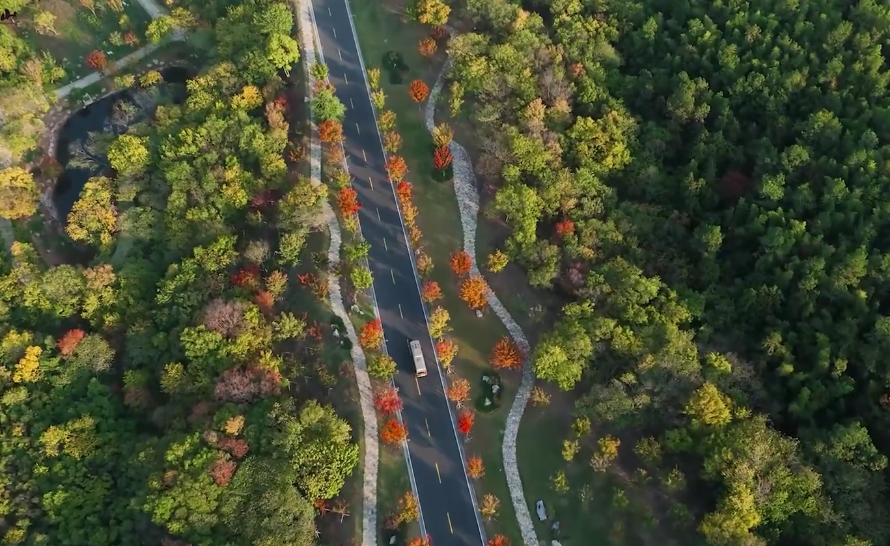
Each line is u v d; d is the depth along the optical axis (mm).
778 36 132375
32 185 146000
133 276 129000
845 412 101312
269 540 99688
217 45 158250
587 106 134125
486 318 124188
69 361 122438
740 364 104312
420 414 116938
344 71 156125
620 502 101812
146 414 120812
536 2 152500
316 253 130375
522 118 131625
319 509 107812
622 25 144375
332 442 108062
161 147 139000
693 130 129375
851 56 128625
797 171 118812
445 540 107188
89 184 138500
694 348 104938
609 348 110562
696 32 136875
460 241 132625
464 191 137375
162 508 102125
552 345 109812
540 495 108750
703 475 99312
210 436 107188
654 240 119750
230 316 118188
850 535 90688
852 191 114750
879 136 120500
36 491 112562
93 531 108938
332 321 125000
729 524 92875
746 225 116312
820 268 107625
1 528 109312
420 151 143250
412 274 130000
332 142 142000
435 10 148750
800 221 113938
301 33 161750
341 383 119750
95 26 171500
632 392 105312
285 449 107000
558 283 120438
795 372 104438
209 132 139375
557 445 112000
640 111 135250
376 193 139125
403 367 121062
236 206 133000
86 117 163625
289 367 118688
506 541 104312
